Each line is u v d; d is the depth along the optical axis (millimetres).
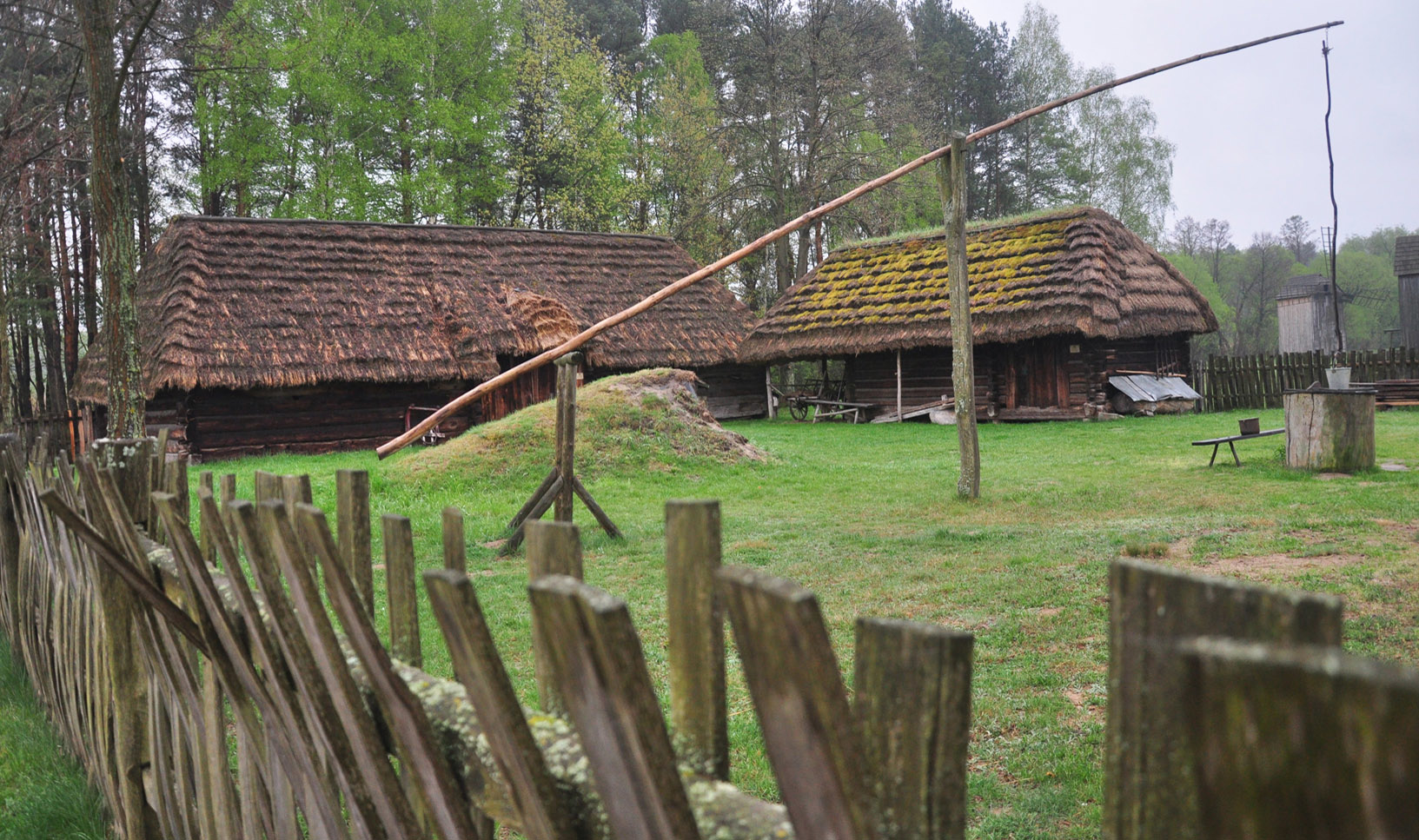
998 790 3441
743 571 754
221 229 21406
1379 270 68062
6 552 4965
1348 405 11086
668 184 40594
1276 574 6348
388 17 35188
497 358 22594
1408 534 7379
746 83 37875
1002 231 24500
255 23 29953
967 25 54031
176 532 2045
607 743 871
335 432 20234
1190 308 23781
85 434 23219
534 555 1185
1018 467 13648
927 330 22844
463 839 1355
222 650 2182
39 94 16562
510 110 38688
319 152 32750
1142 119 44406
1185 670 452
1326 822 393
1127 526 8438
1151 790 643
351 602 1304
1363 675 367
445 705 1460
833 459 15695
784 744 745
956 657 727
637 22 46000
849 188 35875
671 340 25422
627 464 13086
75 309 28609
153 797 2945
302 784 1947
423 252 23641
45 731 4344
